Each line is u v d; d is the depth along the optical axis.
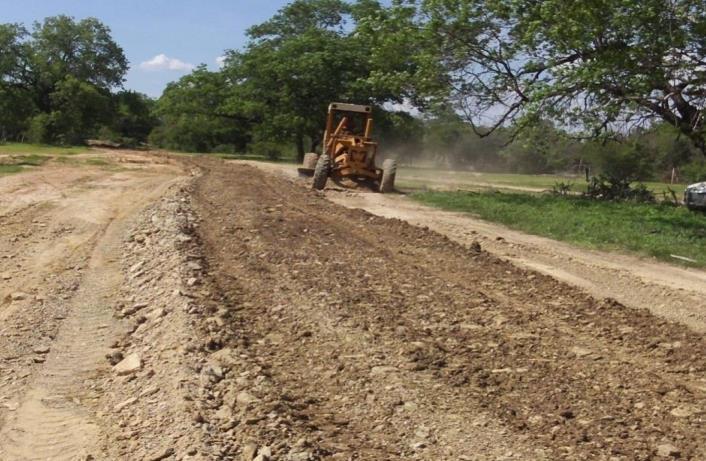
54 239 14.19
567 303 9.43
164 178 27.06
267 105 53.47
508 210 19.42
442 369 6.79
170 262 10.94
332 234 14.14
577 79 20.16
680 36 18.86
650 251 14.04
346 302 9.01
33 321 8.82
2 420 6.10
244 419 5.52
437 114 25.42
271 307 8.76
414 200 22.34
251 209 17.34
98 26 85.00
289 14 58.47
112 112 80.31
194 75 58.91
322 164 24.22
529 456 5.11
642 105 21.03
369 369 6.73
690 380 6.72
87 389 6.77
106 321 8.84
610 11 19.67
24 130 78.19
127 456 5.26
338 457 5.00
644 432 5.55
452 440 5.34
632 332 8.17
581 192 26.86
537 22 21.02
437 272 11.05
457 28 23.28
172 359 6.90
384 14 25.41
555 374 6.74
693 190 21.56
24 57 80.00
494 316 8.62
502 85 23.75
